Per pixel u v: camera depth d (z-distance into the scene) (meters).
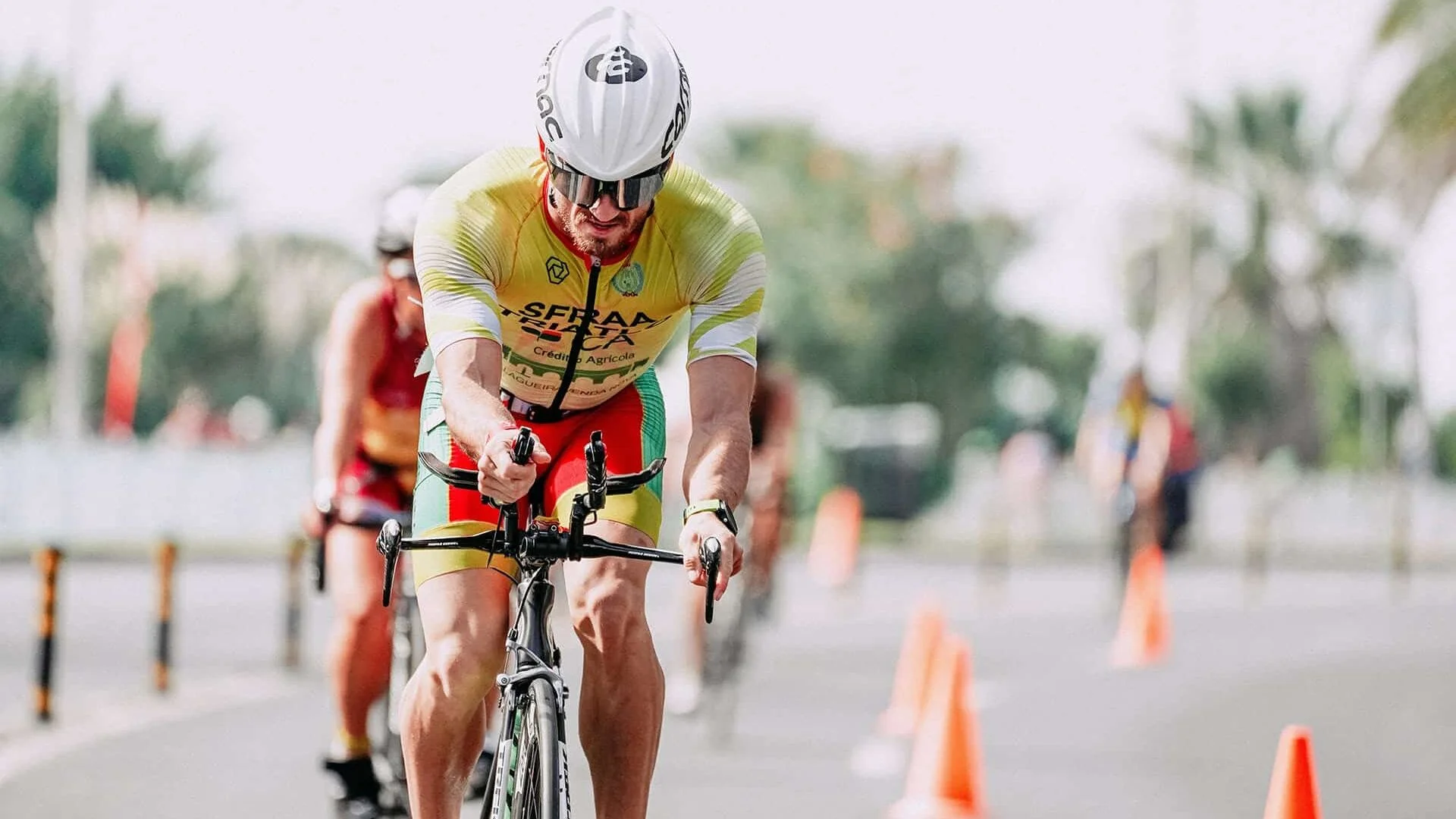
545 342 12.60
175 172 130.38
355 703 16.03
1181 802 20.72
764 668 33.09
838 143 124.56
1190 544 71.62
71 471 61.22
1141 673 33.38
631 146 11.20
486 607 12.09
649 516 12.55
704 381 12.24
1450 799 21.36
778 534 28.50
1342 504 77.25
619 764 12.22
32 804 18.81
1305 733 14.96
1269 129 138.00
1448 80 67.00
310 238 141.00
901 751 23.91
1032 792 21.12
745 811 19.53
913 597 50.38
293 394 138.38
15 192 126.19
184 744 22.97
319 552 16.52
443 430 12.53
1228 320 144.50
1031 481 77.00
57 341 123.94
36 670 24.25
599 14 11.58
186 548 58.62
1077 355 136.75
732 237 12.46
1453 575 63.50
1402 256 77.12
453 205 12.04
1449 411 120.31
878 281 121.12
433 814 12.12
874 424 98.50
